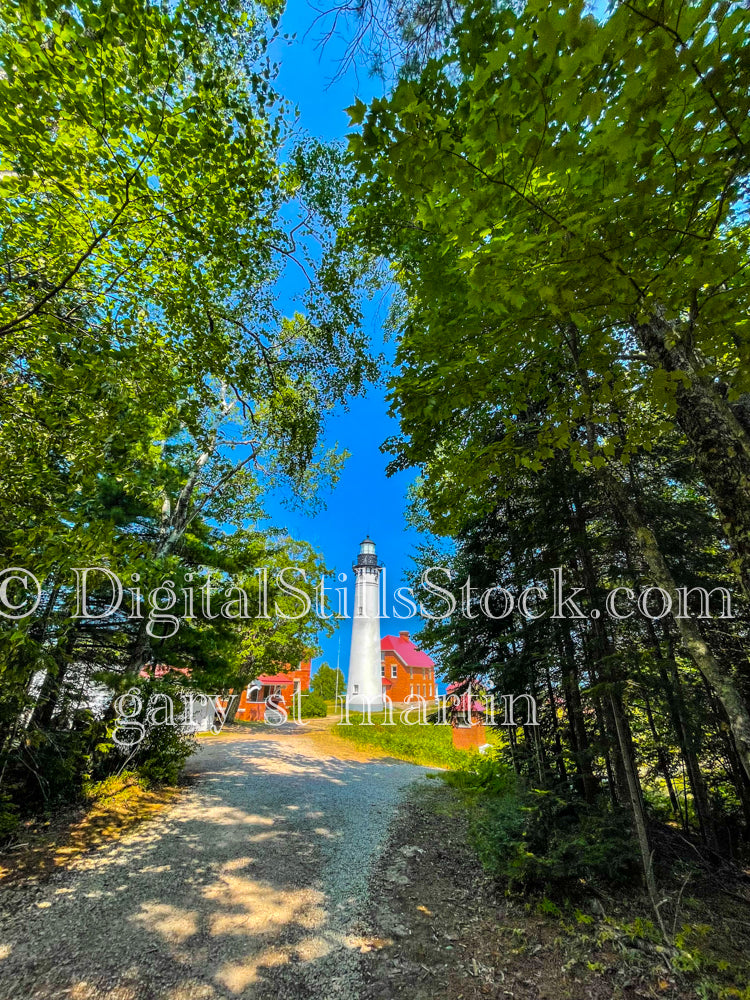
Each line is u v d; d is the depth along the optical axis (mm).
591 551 6055
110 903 4332
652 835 5355
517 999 3242
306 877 5109
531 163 2010
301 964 3631
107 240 5152
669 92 1635
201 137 4660
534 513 6637
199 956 3668
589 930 3980
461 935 4043
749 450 2885
